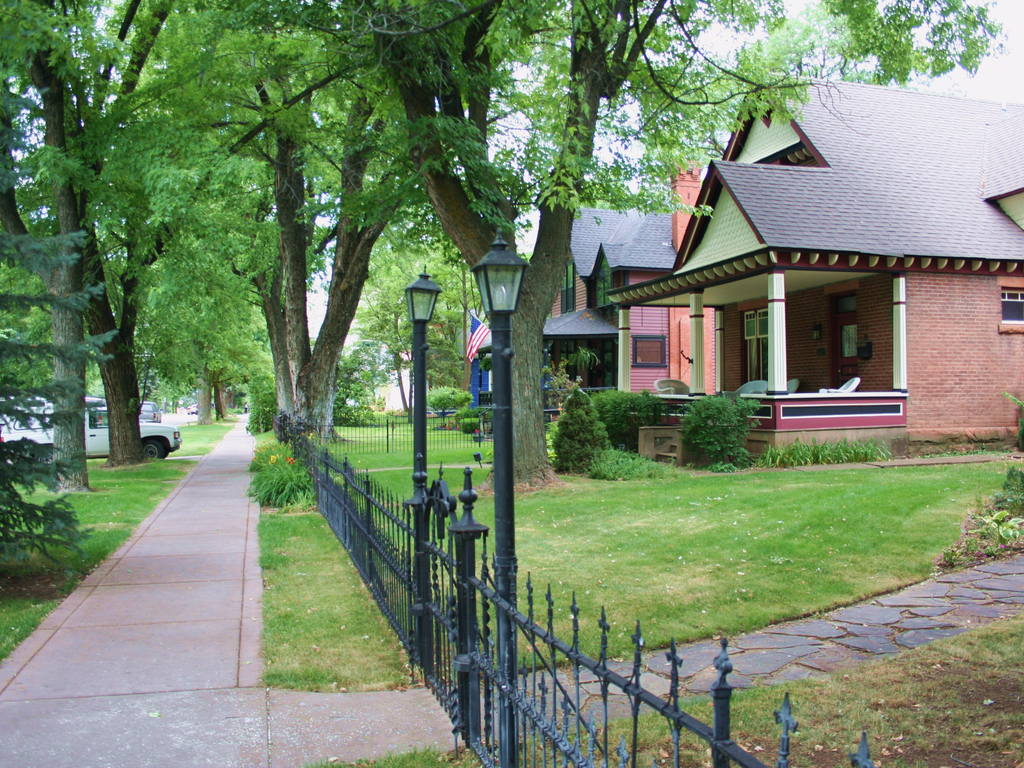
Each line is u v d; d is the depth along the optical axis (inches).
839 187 658.2
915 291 624.7
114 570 318.0
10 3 462.6
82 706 179.2
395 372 1966.0
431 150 475.2
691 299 702.5
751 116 704.4
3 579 301.1
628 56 492.1
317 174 750.5
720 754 74.5
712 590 268.4
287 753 156.4
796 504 394.9
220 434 1502.2
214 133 646.5
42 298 287.7
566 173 443.5
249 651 219.1
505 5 410.3
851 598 258.5
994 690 175.5
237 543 374.6
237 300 818.2
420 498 202.1
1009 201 684.1
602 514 403.9
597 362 1094.4
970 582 273.9
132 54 605.3
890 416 617.6
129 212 571.5
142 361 920.3
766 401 603.2
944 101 818.8
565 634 230.1
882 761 145.6
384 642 227.6
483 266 157.2
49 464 284.4
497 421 156.8
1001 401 645.9
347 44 478.0
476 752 150.8
